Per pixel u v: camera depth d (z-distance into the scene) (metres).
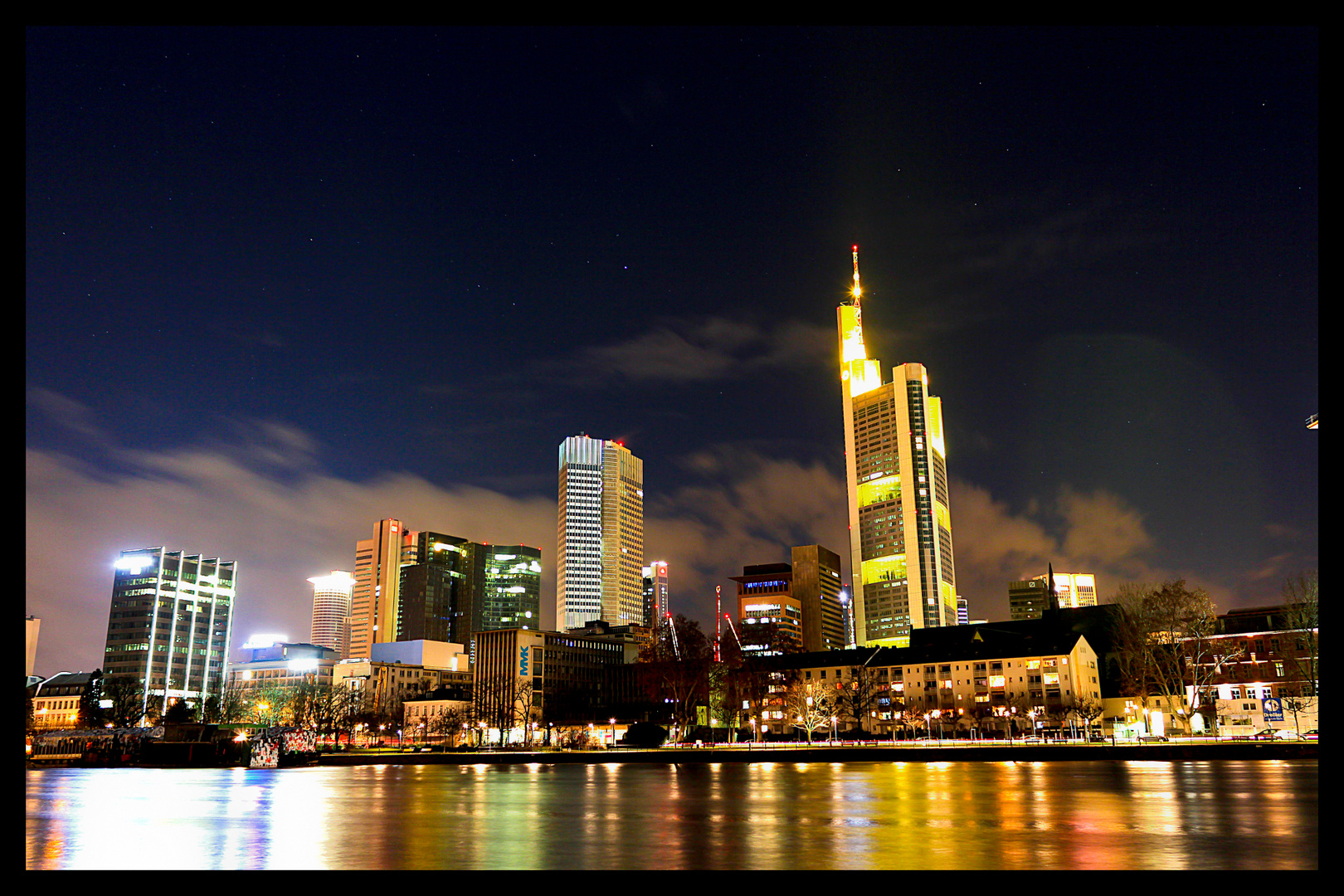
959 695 191.88
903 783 60.91
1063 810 38.12
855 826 32.78
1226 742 113.56
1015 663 187.88
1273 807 38.31
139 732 158.62
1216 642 142.25
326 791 62.53
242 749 134.75
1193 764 84.44
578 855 25.62
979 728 185.75
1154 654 148.50
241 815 41.03
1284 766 77.88
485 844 28.64
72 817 40.12
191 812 42.78
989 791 51.22
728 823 34.81
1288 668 146.50
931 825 32.88
